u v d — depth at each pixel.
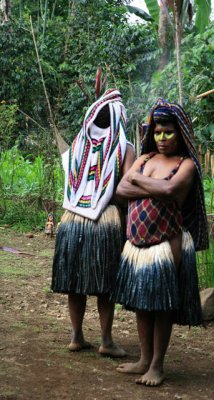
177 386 3.84
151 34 14.89
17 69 16.70
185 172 3.77
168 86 10.84
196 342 4.79
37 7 20.89
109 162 4.23
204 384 3.89
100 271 4.14
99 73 4.73
